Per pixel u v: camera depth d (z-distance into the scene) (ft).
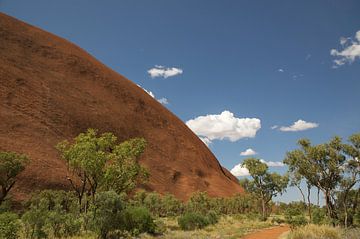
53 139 246.27
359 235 63.72
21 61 313.94
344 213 104.01
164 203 188.55
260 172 161.38
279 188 163.22
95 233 67.00
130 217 78.28
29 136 229.25
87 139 103.81
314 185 106.52
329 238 62.34
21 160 140.36
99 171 98.89
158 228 88.02
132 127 361.30
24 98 265.54
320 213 103.60
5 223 57.06
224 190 381.19
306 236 64.75
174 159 372.38
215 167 447.01
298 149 106.32
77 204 120.47
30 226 65.10
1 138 207.82
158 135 388.57
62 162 224.12
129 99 400.47
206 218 108.17
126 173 105.09
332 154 99.09
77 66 379.76
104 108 346.33
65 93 317.22
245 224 126.52
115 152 107.76
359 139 95.45
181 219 102.42
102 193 67.62
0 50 305.94
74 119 292.61
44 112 268.62
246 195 240.94
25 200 164.96
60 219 68.74
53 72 338.54
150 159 339.57
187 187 334.65
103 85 385.50
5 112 235.40
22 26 383.65
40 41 376.89
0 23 352.08
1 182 135.44
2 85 259.80
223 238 76.64
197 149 425.28
